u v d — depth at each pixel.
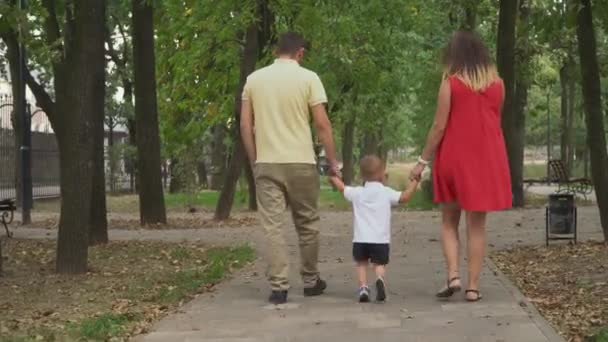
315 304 7.88
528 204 23.08
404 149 86.56
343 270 10.08
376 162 7.94
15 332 7.08
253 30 19.16
